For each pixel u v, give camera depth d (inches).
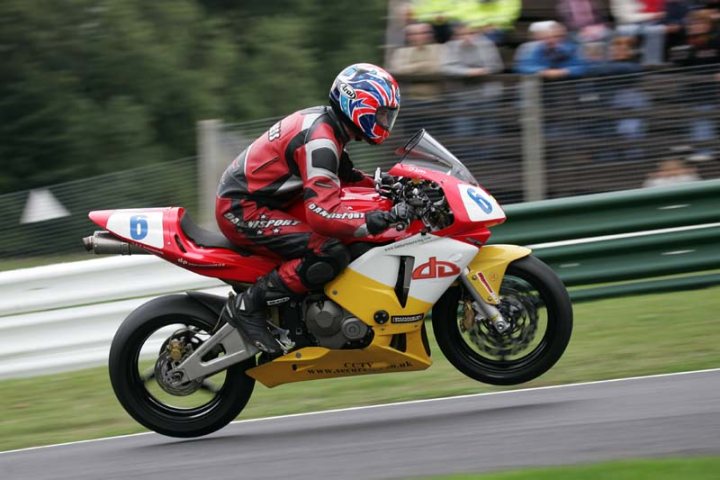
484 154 1206.9
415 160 773.9
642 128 1213.1
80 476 716.7
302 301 771.4
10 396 1028.5
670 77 1211.2
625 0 1416.1
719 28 1390.3
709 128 1212.5
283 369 772.0
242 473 684.7
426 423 776.3
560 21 1418.6
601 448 671.1
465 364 787.4
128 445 800.9
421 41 1427.2
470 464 659.4
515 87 1202.6
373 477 647.8
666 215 1170.6
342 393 931.3
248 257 778.8
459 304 822.5
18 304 1096.2
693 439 675.4
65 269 1106.1
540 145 1206.9
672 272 1175.0
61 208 1203.2
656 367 906.1
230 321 766.5
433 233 759.7
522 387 880.3
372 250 759.1
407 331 767.7
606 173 1213.7
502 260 766.5
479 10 1422.2
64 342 1104.2
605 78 1208.2
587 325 1073.5
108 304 1112.8
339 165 810.2
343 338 765.9
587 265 1168.2
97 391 1010.7
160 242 775.1
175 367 775.1
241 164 778.8
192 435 786.8
